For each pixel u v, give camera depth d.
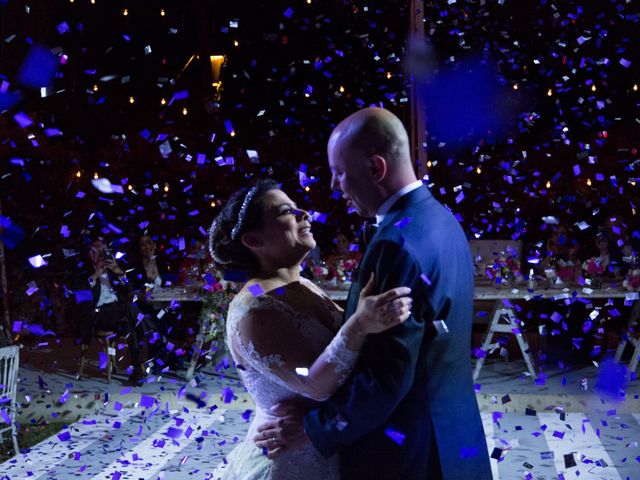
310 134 12.13
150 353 8.29
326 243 11.41
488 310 10.02
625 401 6.92
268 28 12.06
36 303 10.53
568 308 8.86
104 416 7.04
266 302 2.28
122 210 11.73
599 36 9.77
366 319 1.98
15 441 5.88
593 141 11.26
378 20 10.15
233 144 12.32
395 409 2.11
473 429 2.20
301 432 2.24
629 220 10.80
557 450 5.84
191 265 8.45
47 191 11.61
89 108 12.02
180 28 12.58
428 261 2.05
